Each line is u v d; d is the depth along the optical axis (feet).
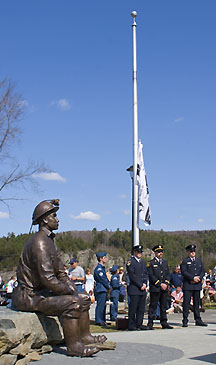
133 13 56.85
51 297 25.13
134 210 51.70
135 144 53.42
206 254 231.30
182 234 292.61
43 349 25.22
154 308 40.09
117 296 47.96
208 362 23.59
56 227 27.25
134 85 55.16
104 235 259.60
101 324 43.47
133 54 56.24
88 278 61.05
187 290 41.55
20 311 25.76
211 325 42.32
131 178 53.57
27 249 26.20
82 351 24.49
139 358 24.57
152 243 237.25
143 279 39.52
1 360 21.48
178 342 30.76
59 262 26.91
